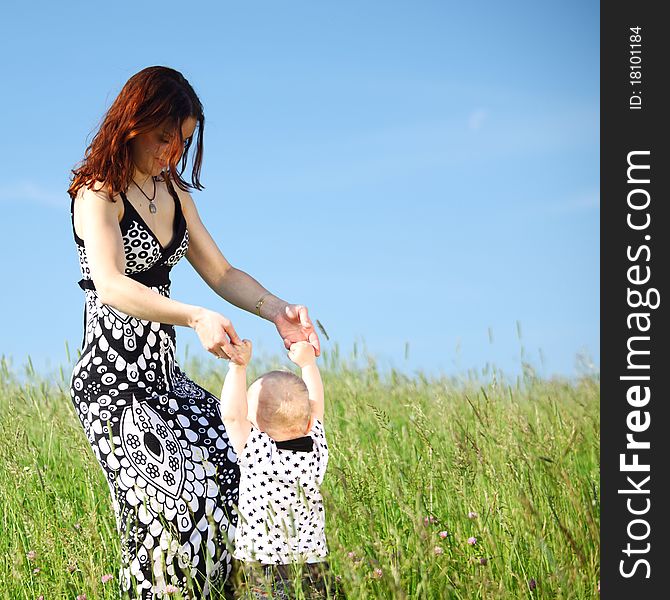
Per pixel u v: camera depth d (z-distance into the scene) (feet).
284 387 10.59
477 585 9.53
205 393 12.10
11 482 13.89
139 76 10.94
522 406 18.98
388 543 9.93
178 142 11.00
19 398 17.97
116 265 10.68
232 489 11.26
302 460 10.53
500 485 12.22
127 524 10.80
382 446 13.88
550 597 9.76
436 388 20.25
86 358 11.36
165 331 11.60
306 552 10.36
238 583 10.85
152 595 10.59
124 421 11.00
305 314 11.91
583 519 10.89
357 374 22.38
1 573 11.59
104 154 10.78
